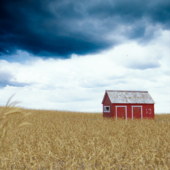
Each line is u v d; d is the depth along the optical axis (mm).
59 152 7137
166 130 13375
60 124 17891
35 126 15852
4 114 5102
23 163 6137
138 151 6922
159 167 5531
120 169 5812
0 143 5684
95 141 9297
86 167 5535
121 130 13141
